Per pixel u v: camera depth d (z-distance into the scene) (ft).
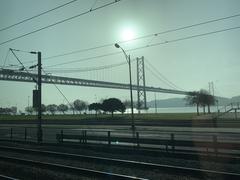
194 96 254.88
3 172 46.16
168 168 42.68
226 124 127.03
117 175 38.45
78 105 373.20
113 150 64.03
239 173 40.55
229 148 50.60
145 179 35.91
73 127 143.84
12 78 213.46
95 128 133.49
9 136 108.37
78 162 52.44
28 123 199.93
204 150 56.75
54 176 41.06
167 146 58.23
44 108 404.36
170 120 147.95
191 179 37.73
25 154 64.44
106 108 213.87
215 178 37.73
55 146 77.66
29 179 40.70
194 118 164.14
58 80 247.70
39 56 89.40
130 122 159.94
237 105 273.95
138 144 62.59
